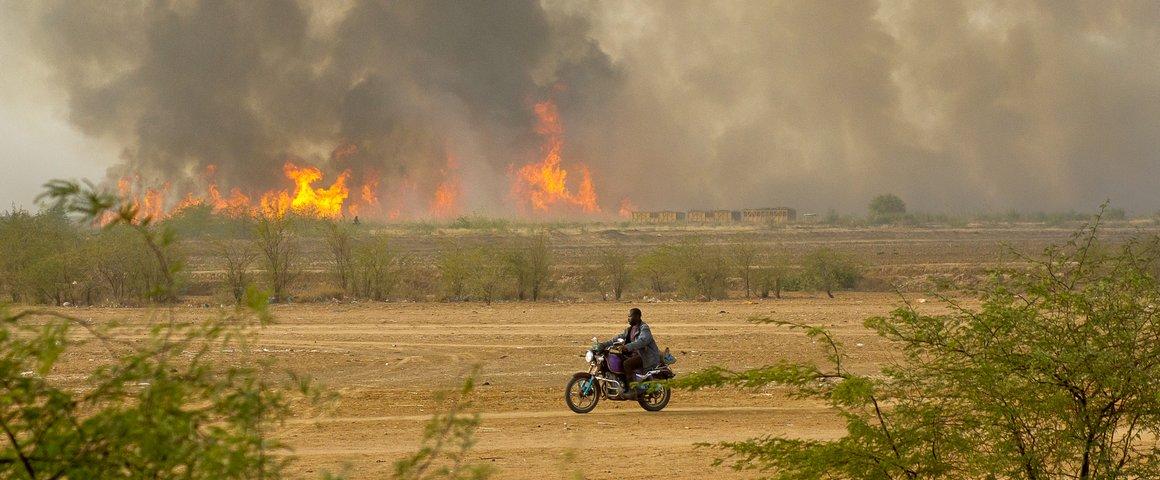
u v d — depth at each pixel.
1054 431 22.89
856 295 172.75
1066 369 22.50
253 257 157.75
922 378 23.42
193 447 10.00
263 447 10.59
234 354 73.44
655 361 57.66
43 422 9.86
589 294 171.50
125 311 120.88
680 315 126.19
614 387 56.88
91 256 143.12
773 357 83.00
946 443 22.59
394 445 45.47
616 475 39.19
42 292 143.12
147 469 10.02
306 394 11.52
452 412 12.25
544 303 150.50
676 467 40.75
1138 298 22.92
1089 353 22.25
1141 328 22.95
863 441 22.92
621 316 125.25
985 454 22.77
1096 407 22.78
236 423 10.59
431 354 85.56
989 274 24.27
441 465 40.34
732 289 181.88
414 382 68.62
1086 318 22.95
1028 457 22.39
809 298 164.12
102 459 9.89
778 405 59.41
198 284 161.38
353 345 91.75
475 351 88.06
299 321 116.56
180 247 157.75
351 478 37.25
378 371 74.31
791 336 99.25
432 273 177.50
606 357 57.69
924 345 23.95
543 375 72.94
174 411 10.03
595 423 52.91
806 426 52.19
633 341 57.97
